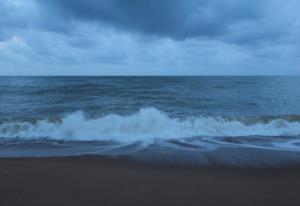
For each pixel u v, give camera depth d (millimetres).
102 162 4977
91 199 3230
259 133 7918
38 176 4090
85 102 15633
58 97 18031
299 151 5871
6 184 3734
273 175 4320
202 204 3125
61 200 3201
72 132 7637
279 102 16000
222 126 8305
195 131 7969
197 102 15953
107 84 33562
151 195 3373
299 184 3885
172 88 27234
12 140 6902
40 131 7707
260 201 3240
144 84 34188
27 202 3139
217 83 36594
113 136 7395
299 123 8695
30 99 16750
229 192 3521
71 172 4312
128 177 4098
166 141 6875
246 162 5047
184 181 3949
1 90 22766
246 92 22359
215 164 4910
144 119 8336
